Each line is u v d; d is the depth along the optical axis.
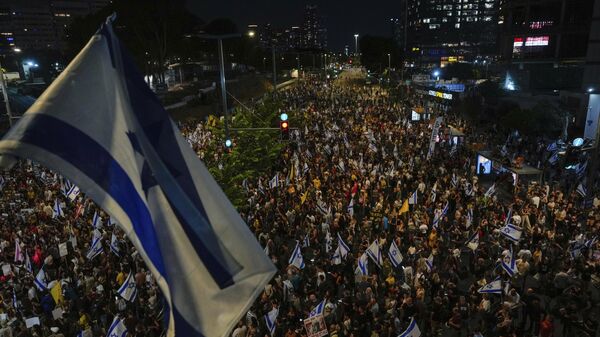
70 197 24.66
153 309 15.30
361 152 34.88
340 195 24.83
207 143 36.97
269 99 45.47
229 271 4.59
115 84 4.71
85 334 13.62
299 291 16.59
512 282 16.09
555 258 17.98
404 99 76.56
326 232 21.03
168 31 74.19
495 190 28.30
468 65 114.50
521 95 71.12
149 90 4.92
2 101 65.56
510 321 13.39
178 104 66.69
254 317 14.08
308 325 12.68
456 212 21.69
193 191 4.76
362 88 107.50
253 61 128.50
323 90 93.62
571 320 14.19
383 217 21.98
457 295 15.34
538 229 19.89
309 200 24.12
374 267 18.44
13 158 4.05
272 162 32.28
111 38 4.83
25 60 103.50
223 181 23.59
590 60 53.69
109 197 4.38
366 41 126.44
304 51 103.88
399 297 15.48
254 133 30.25
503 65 88.50
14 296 16.70
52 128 4.28
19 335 13.75
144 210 4.50
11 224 23.97
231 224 4.78
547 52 80.31
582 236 18.83
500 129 50.91
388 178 28.20
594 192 25.70
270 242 19.14
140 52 73.00
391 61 122.50
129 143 4.61
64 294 16.45
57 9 195.50
